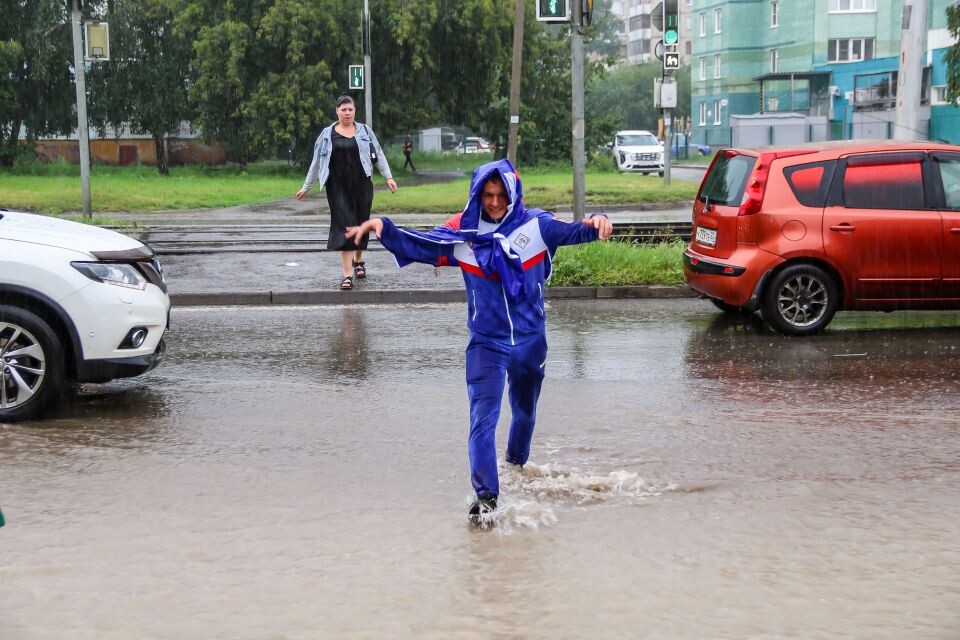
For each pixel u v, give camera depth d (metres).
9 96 46.53
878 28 71.25
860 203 12.01
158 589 5.12
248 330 12.27
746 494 6.55
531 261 6.14
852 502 6.41
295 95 47.03
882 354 10.95
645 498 6.47
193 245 19.08
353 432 7.94
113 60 48.16
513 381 6.45
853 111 61.00
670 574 5.30
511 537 5.81
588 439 7.73
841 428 8.07
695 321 13.00
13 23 46.53
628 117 114.12
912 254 11.98
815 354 10.95
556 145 54.41
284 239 20.03
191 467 7.09
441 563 5.44
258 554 5.56
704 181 13.12
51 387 8.34
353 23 48.22
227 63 47.09
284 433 7.92
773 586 5.16
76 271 8.42
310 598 5.01
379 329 12.32
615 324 12.75
